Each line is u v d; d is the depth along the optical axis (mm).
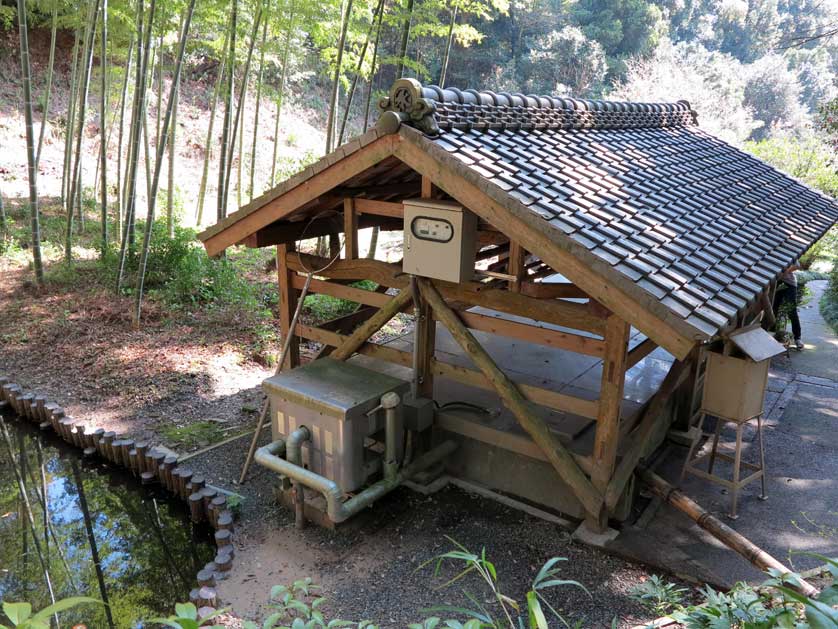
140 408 6582
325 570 4020
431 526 4488
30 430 6461
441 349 6543
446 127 4008
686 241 4141
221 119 20844
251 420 6371
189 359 7711
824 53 36375
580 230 3551
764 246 4742
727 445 5734
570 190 4016
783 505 4758
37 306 9078
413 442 4992
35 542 4852
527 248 3664
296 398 4523
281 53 14648
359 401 4395
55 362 7566
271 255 12570
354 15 11195
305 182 4398
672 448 5578
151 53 14023
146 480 5352
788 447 5715
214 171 18516
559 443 4367
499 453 4902
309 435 4543
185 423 6289
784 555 4152
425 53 28141
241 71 21125
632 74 25391
